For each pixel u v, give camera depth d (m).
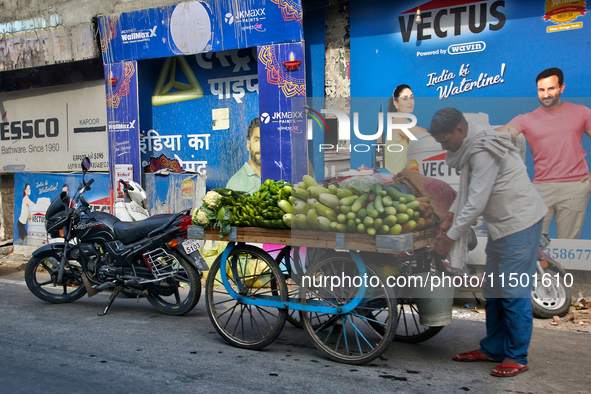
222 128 7.64
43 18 8.52
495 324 3.64
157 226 4.98
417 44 6.15
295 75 6.64
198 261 4.89
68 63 8.65
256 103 7.38
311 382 3.34
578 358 3.77
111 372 3.52
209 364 3.69
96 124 8.55
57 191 8.77
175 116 7.94
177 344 4.15
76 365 3.65
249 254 4.19
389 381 3.35
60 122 8.89
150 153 8.16
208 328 4.64
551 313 4.85
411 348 4.05
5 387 3.26
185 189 7.45
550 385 3.27
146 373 3.51
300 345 4.15
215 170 7.73
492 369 3.56
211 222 4.17
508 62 5.71
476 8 5.81
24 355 3.86
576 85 5.42
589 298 5.04
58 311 5.23
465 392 3.17
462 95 5.97
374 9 6.35
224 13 7.02
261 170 6.94
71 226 5.29
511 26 5.66
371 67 6.43
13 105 9.33
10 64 8.92
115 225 5.15
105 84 8.06
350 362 3.66
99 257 5.21
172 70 7.90
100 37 8.05
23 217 9.11
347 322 4.58
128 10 7.84
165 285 4.99
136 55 7.78
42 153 9.14
